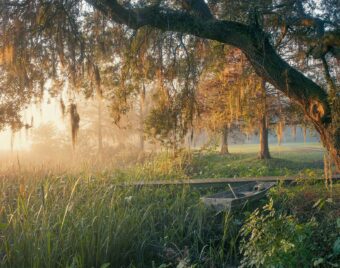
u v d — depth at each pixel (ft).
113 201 30.58
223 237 27.43
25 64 33.06
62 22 33.19
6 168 43.39
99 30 35.99
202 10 33.09
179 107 37.86
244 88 44.47
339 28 32.24
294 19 34.27
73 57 33.60
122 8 31.68
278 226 20.53
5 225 22.12
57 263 22.50
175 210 32.50
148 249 27.48
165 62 37.73
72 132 34.53
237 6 33.63
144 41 36.50
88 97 38.45
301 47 37.93
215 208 31.50
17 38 31.96
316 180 35.42
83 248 23.81
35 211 27.07
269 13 33.81
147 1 34.45
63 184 34.35
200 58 39.04
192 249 27.55
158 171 46.75
